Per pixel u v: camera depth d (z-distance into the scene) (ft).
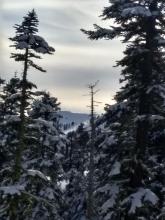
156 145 71.26
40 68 77.97
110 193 65.77
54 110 113.80
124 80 69.92
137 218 62.13
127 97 68.28
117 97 69.46
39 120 78.64
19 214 76.23
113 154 73.72
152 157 69.21
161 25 66.74
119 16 65.10
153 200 61.00
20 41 77.36
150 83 64.64
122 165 66.39
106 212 67.87
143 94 65.57
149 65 65.67
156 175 69.26
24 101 77.30
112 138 72.59
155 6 64.28
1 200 75.46
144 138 65.72
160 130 69.10
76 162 163.22
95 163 77.66
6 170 76.28
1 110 104.68
